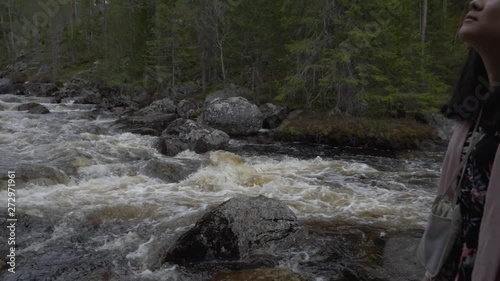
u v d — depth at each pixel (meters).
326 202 7.96
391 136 14.05
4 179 8.19
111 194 8.03
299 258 5.34
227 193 8.39
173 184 8.85
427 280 1.40
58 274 4.93
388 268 5.00
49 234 6.10
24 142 12.77
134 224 6.61
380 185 9.43
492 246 1.05
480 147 1.19
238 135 16.47
